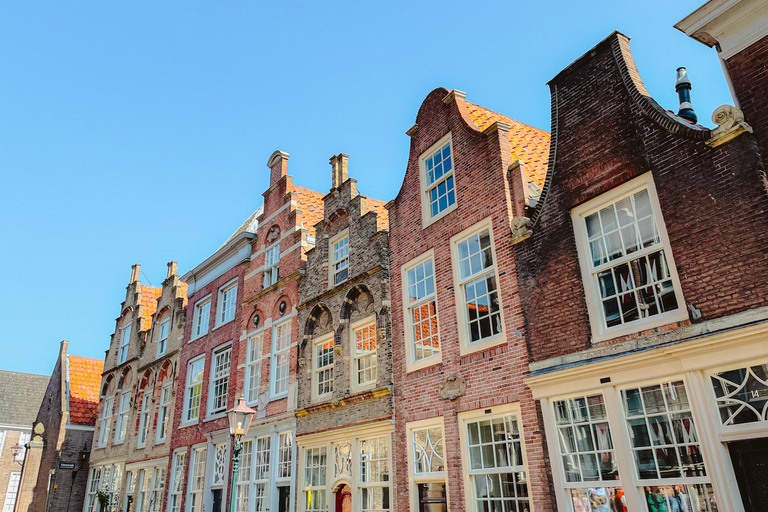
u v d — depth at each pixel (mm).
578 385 8945
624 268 8891
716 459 7156
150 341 26828
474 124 12836
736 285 7363
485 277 11391
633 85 9258
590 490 8594
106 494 25609
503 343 10508
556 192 10125
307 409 15469
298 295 17484
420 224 13406
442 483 11367
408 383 12539
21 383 50156
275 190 20688
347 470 13789
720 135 7832
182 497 20297
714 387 7434
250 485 17141
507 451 10055
